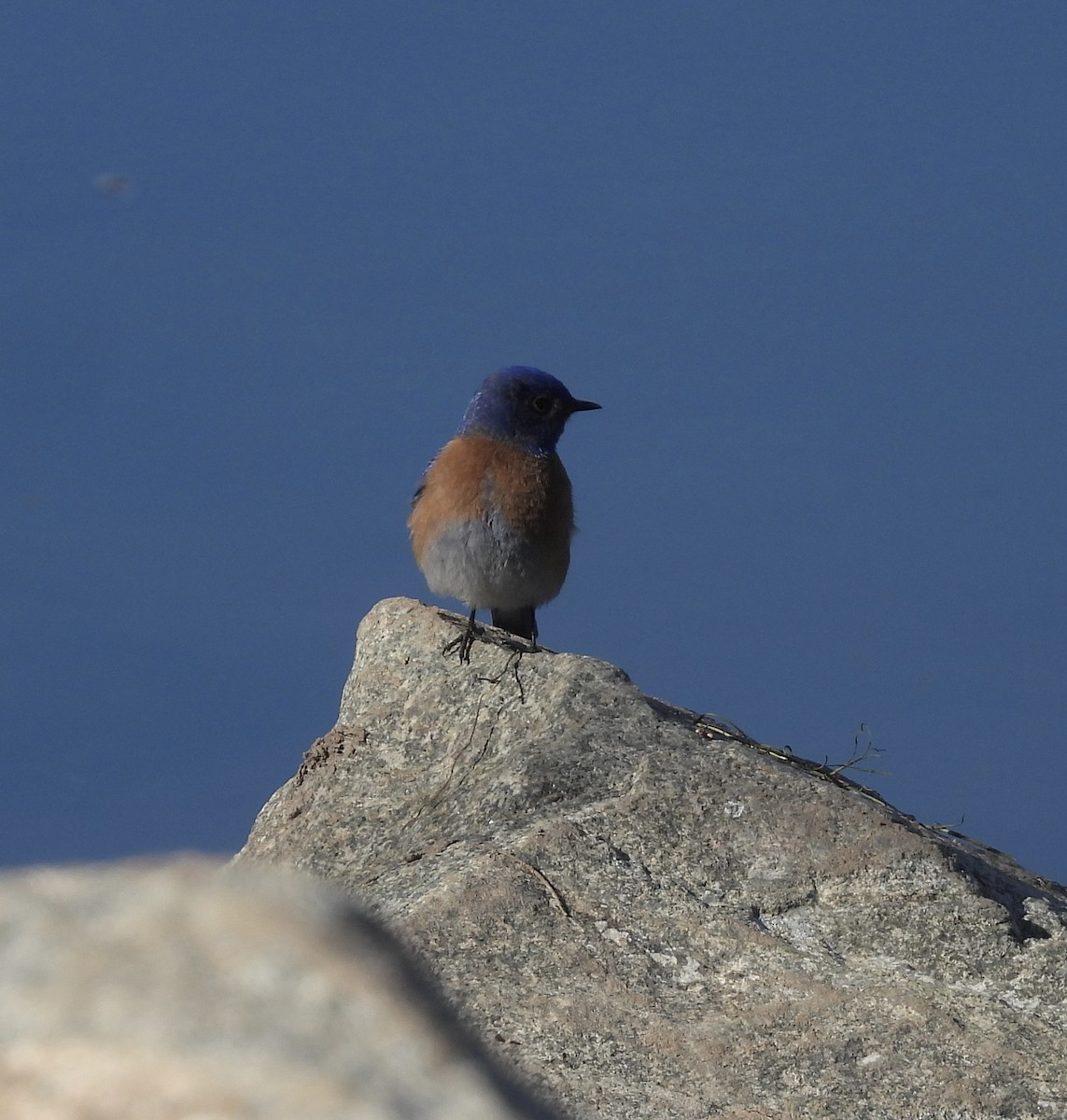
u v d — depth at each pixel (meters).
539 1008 10.41
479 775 13.59
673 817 12.27
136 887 4.87
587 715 13.51
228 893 4.84
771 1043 10.30
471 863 11.69
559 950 10.90
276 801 14.61
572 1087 9.73
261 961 4.56
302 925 4.75
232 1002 4.41
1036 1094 10.09
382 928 5.08
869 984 11.00
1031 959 11.34
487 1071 4.60
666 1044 10.21
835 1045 10.30
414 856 12.30
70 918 4.69
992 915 11.55
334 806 13.91
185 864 5.09
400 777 14.15
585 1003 10.48
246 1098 4.12
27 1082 4.14
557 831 11.95
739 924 11.38
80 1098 4.10
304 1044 4.31
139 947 4.58
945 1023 10.59
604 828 12.10
